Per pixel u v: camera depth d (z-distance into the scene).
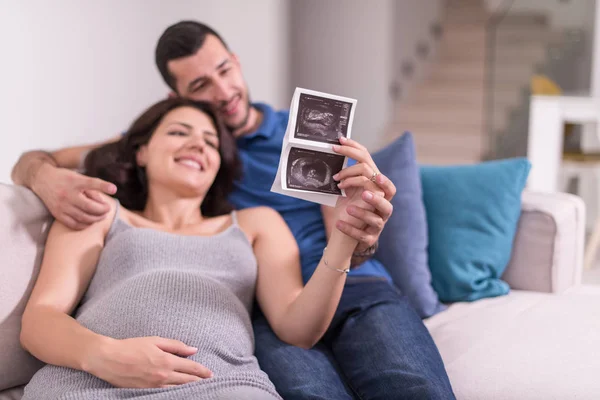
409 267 1.94
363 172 1.34
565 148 4.71
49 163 1.84
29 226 1.58
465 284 1.96
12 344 1.46
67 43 2.87
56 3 2.78
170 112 1.80
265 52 4.95
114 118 3.27
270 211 1.80
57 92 2.82
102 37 3.12
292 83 6.41
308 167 1.37
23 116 2.61
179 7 3.82
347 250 1.44
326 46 6.26
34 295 1.47
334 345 1.58
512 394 1.43
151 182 1.77
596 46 5.41
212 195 1.89
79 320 1.45
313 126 1.34
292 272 1.66
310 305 1.49
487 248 1.99
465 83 6.82
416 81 6.80
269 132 2.06
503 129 5.81
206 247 1.61
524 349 1.55
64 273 1.51
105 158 1.85
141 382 1.24
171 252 1.56
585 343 1.56
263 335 1.63
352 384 1.48
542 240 2.01
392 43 6.16
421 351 1.47
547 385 1.42
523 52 5.66
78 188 1.55
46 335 1.35
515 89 5.72
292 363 1.48
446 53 7.16
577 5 5.41
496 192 2.02
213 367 1.34
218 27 4.29
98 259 1.58
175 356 1.27
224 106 2.06
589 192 4.72
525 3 5.61
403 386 1.38
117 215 1.64
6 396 1.45
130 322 1.38
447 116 6.45
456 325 1.76
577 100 3.90
